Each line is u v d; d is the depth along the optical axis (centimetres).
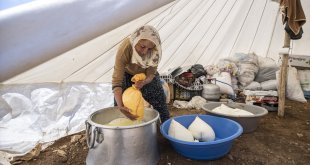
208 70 398
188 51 384
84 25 77
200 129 195
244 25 364
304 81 384
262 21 360
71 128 255
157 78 207
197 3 252
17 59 64
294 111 311
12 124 230
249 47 431
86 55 226
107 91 316
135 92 160
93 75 298
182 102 348
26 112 243
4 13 61
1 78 64
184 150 179
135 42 153
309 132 243
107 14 83
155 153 172
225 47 416
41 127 241
